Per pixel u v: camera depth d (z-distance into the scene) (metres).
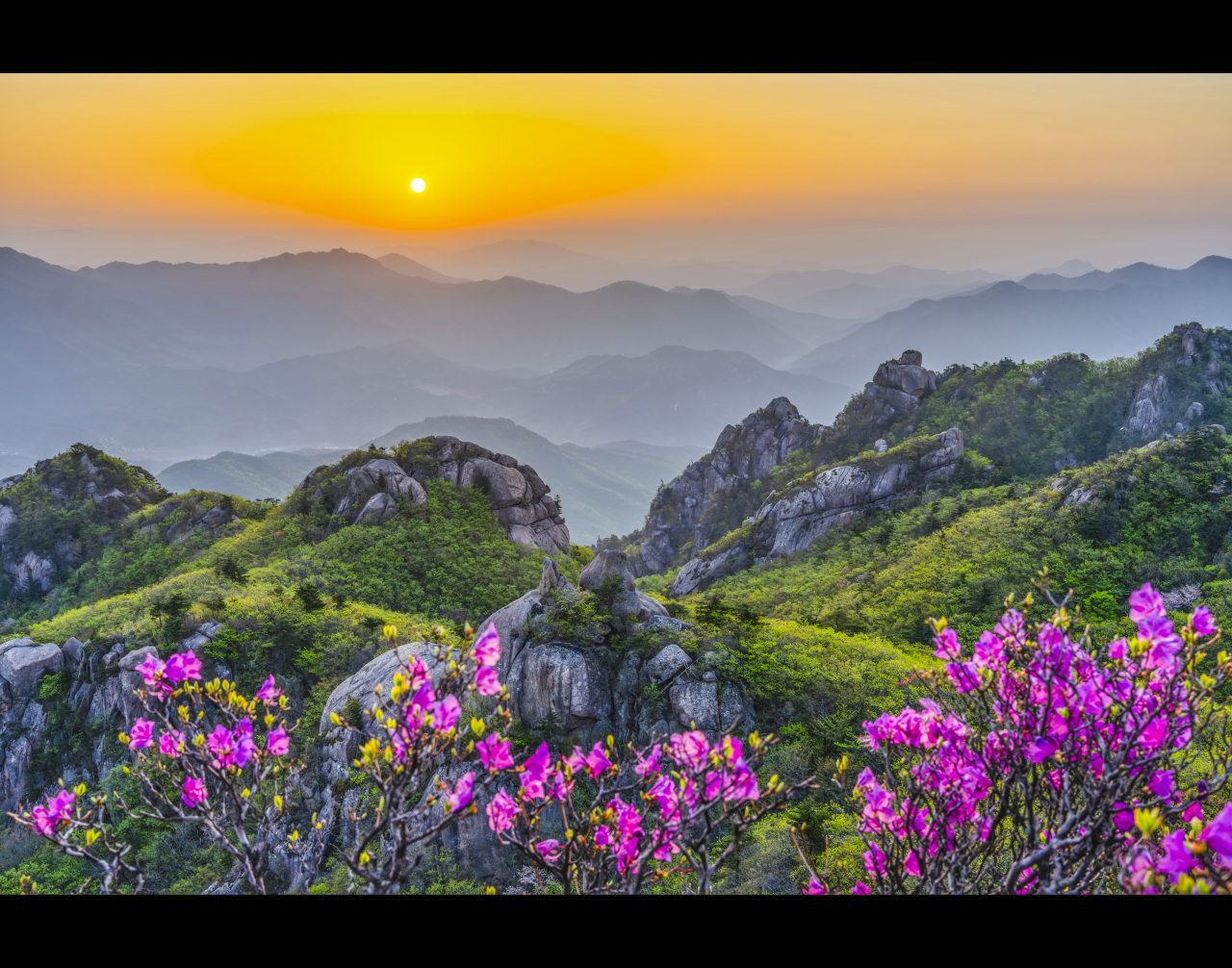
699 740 4.41
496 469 55.47
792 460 93.00
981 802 4.88
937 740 4.96
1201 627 4.14
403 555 47.50
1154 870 3.40
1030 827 4.29
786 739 22.92
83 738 32.44
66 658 35.53
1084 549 40.62
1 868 25.38
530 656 24.97
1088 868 4.06
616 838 4.66
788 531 66.94
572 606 26.19
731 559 69.06
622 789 4.73
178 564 57.78
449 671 4.30
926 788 4.86
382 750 4.11
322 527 52.72
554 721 23.95
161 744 4.68
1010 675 4.63
